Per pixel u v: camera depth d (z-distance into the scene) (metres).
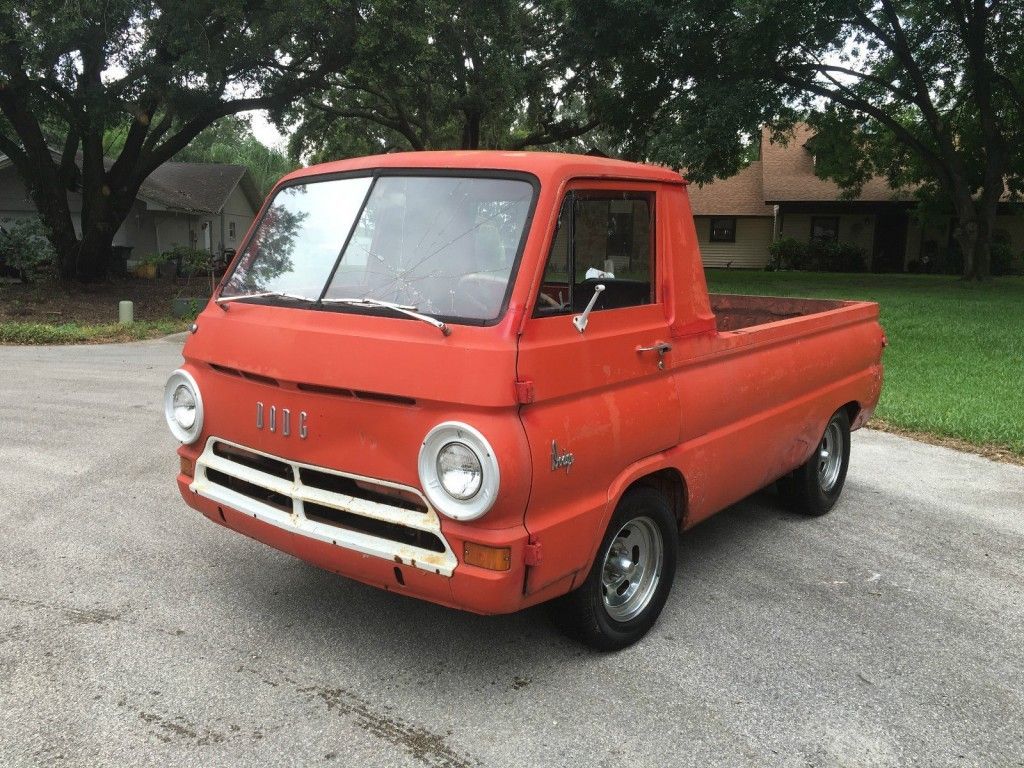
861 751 3.12
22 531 4.99
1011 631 4.14
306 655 3.66
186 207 31.34
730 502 4.54
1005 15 23.62
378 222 3.62
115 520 5.22
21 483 5.89
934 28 23.92
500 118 31.38
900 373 11.08
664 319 3.82
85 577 4.38
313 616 4.03
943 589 4.62
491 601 3.02
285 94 21.00
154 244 31.38
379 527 3.23
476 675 3.55
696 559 4.99
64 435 7.24
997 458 7.43
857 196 30.58
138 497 5.66
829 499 5.86
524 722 3.21
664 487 4.07
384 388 3.11
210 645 3.72
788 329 4.87
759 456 4.61
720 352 4.18
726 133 20.14
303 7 18.34
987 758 3.11
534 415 3.07
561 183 3.30
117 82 18.19
